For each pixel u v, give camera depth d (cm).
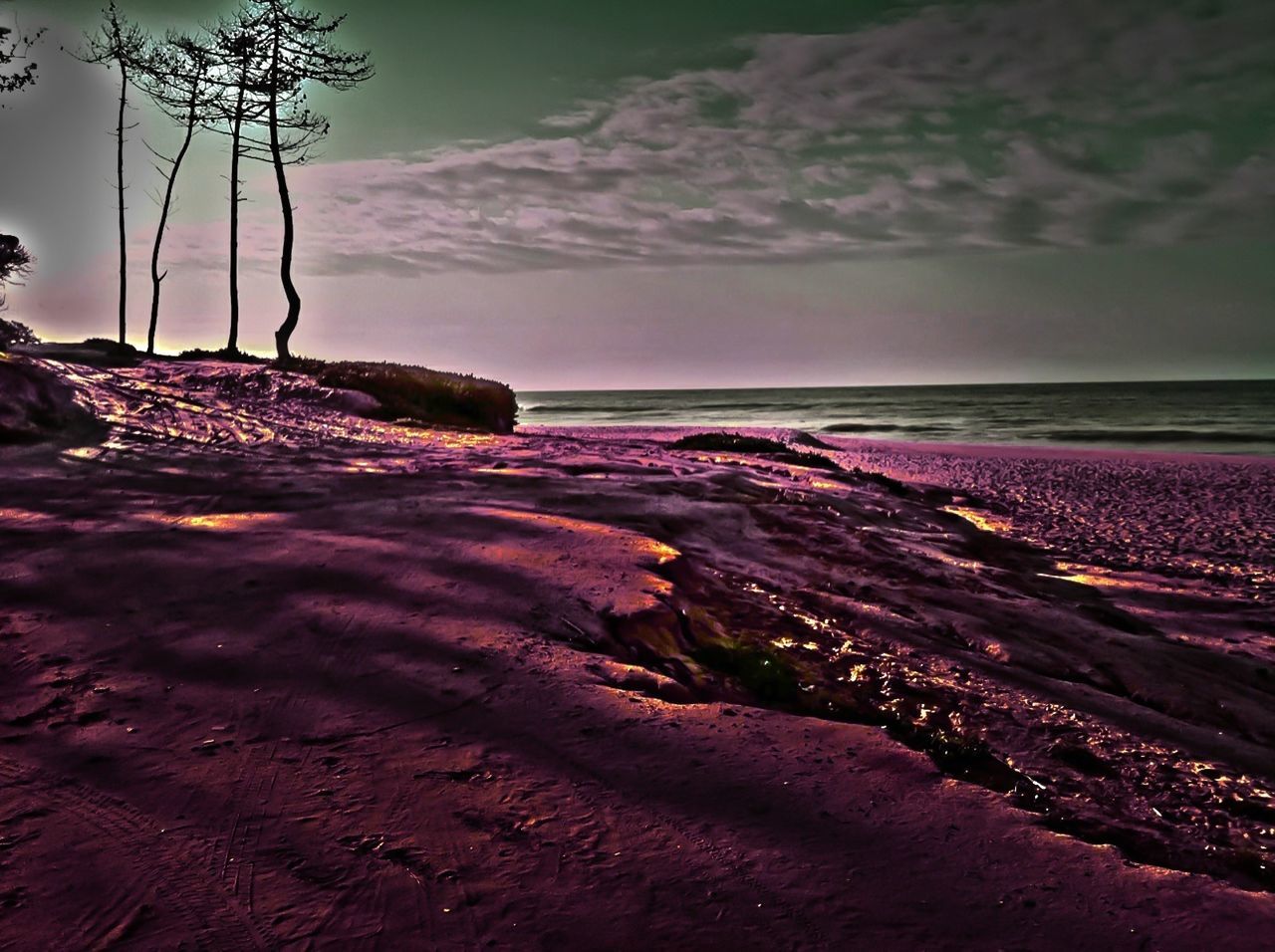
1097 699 614
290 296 2767
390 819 355
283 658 511
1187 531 1483
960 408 8738
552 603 616
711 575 768
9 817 345
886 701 558
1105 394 12756
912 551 1032
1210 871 390
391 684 484
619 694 492
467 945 283
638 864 334
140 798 362
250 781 379
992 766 477
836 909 313
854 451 3189
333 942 281
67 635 531
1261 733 604
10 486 898
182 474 1020
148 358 2295
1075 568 1171
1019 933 307
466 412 1998
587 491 1030
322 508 873
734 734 458
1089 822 420
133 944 276
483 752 415
